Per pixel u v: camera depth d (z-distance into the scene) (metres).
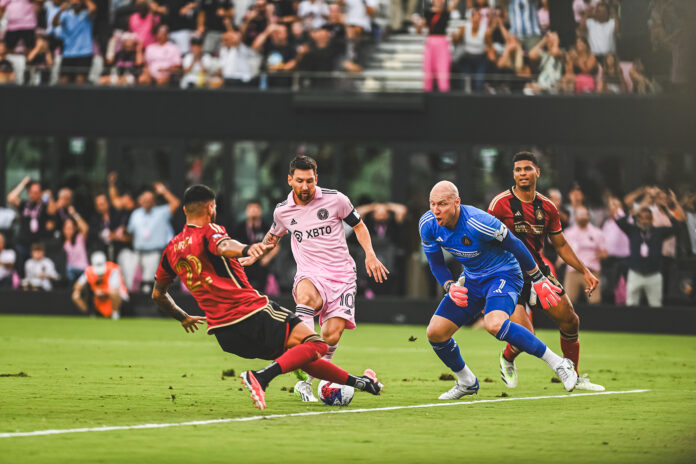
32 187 71.00
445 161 70.06
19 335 55.53
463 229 28.33
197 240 24.72
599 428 23.80
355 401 29.20
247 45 71.38
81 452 19.69
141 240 70.00
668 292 66.19
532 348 28.75
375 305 69.00
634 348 54.47
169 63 71.62
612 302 66.50
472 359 46.00
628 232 66.25
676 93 68.44
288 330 25.16
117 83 71.88
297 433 22.53
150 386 32.72
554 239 32.16
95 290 68.94
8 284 71.00
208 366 40.78
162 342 52.97
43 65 71.88
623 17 69.44
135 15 71.81
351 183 70.44
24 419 24.38
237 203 71.12
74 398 29.00
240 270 25.27
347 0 71.00
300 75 71.06
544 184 69.44
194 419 24.64
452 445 21.11
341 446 20.84
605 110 68.81
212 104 71.00
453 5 70.62
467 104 69.75
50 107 71.44
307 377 28.78
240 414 25.75
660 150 68.44
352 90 70.38
